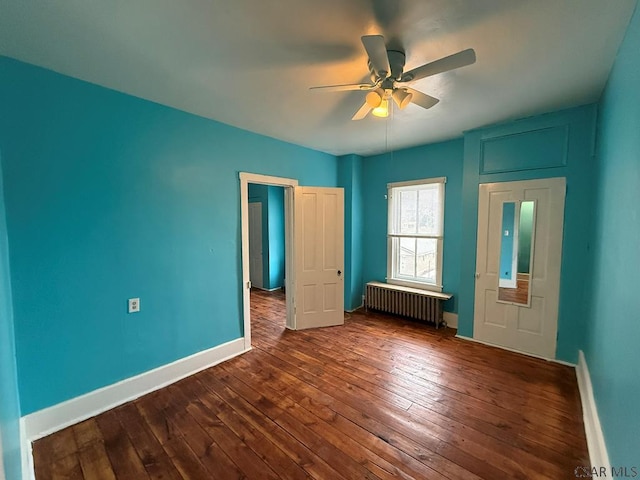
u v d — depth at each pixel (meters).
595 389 2.04
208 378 2.76
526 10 1.44
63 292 2.09
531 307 3.13
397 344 3.48
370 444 1.92
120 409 2.30
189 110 2.71
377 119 3.00
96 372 2.27
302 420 2.16
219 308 3.10
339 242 4.13
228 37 1.66
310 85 2.23
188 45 1.73
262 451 1.87
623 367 1.40
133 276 2.45
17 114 1.88
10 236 1.86
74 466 1.76
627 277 1.40
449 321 4.05
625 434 1.31
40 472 1.71
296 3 1.39
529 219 3.10
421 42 1.70
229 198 3.15
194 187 2.85
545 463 1.76
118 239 2.36
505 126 3.18
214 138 2.99
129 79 2.13
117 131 2.32
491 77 2.14
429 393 2.48
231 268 3.20
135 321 2.48
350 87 1.90
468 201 3.51
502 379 2.68
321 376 2.77
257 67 1.97
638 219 1.27
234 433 2.03
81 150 2.14
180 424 2.12
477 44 1.72
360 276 4.90
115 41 1.68
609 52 1.79
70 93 2.08
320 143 3.89
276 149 3.65
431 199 4.24
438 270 4.14
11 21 1.49
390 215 4.59
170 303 2.70
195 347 2.91
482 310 3.46
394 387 2.57
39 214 1.98
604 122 2.25
